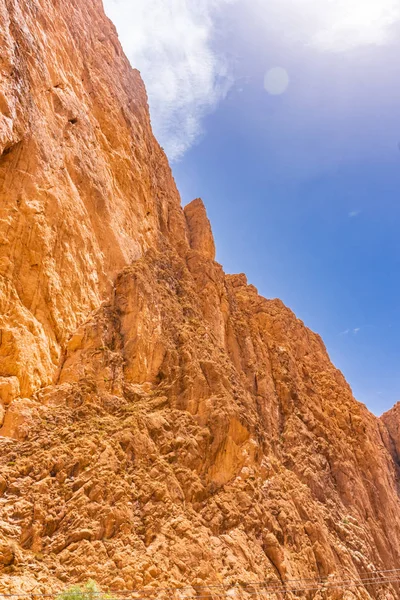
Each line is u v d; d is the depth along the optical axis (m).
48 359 18.94
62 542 14.45
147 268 26.59
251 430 23.59
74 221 22.58
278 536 21.16
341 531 26.77
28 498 14.93
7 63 21.05
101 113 30.03
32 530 14.27
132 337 22.48
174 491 18.12
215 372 24.09
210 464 20.89
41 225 20.41
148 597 14.02
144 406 20.55
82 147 25.78
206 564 16.34
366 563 26.16
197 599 15.08
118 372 20.91
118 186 28.59
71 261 21.62
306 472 28.11
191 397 22.22
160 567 15.12
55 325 19.83
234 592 16.42
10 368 17.41
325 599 20.83
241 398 25.14
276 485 23.30
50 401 18.11
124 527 15.66
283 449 29.12
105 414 19.11
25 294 19.14
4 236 19.00
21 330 18.17
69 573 13.73
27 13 24.81
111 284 24.02
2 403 16.80
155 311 24.45
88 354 20.38
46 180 21.75
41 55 24.80
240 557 18.17
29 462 15.81
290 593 19.09
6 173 20.33
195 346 24.78
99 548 14.64
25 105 21.89
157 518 16.66
